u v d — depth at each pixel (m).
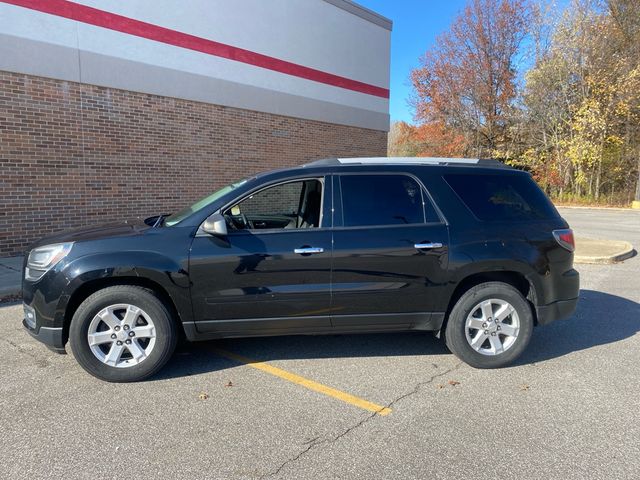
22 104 8.48
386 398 3.57
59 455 2.79
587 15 26.11
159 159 10.54
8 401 3.46
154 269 3.70
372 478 2.60
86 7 9.12
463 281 4.20
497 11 28.80
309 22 13.49
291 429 3.12
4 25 8.18
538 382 3.88
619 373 4.07
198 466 2.70
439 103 31.52
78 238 3.85
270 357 4.38
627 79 24.53
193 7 10.83
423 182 4.18
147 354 3.79
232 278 3.82
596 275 8.29
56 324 3.70
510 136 30.83
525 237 4.18
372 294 3.99
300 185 4.43
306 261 3.89
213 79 11.33
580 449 2.89
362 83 15.37
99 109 9.49
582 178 28.20
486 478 2.61
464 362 4.27
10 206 8.49
